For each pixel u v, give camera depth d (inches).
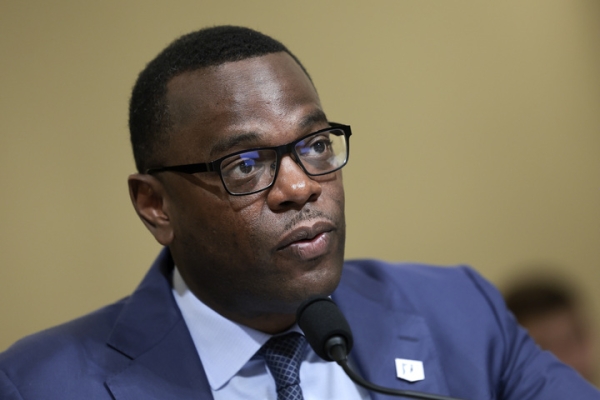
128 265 350.9
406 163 394.9
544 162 410.3
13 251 338.6
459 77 403.5
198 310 204.4
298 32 380.2
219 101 177.3
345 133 189.0
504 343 227.5
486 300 236.5
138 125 197.2
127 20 351.9
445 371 217.0
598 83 413.7
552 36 413.1
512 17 410.3
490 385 219.0
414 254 393.7
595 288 399.2
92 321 210.1
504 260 404.5
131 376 192.4
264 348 200.2
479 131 404.5
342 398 203.5
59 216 344.5
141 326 203.8
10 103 339.0
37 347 197.9
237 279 182.1
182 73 184.9
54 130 343.9
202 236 183.9
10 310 337.4
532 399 219.5
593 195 407.8
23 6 341.1
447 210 399.2
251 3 370.6
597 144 412.8
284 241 173.5
